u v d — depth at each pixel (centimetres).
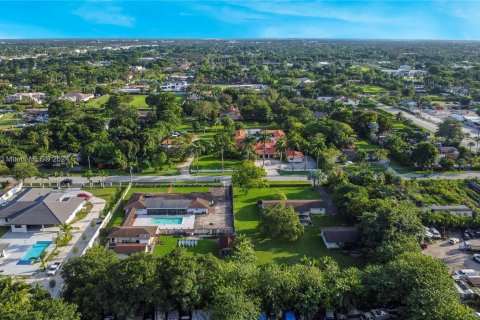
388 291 7600
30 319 6281
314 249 10606
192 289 7431
